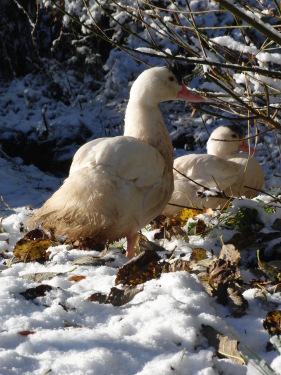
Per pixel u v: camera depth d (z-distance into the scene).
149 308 4.95
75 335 4.56
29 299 5.31
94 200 6.58
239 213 7.42
